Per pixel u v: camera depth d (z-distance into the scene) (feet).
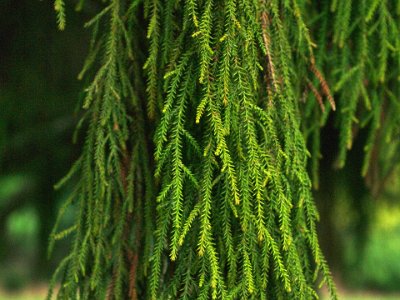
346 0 7.66
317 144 8.30
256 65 6.59
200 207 6.49
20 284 50.98
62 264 7.27
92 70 7.66
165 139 6.44
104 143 7.08
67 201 7.36
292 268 6.66
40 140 14.88
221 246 6.73
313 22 7.96
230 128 6.56
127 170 7.36
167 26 6.82
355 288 49.49
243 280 6.54
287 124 6.77
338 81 8.11
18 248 49.11
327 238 14.39
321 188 12.77
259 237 6.33
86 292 7.32
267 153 6.58
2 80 13.14
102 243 7.27
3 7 11.96
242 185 6.43
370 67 7.99
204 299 6.57
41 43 12.53
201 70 6.27
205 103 6.31
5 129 14.26
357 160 11.87
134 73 7.34
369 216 13.85
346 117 8.14
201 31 6.32
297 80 7.59
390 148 9.26
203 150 6.76
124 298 7.47
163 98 7.13
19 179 21.97
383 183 9.68
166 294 6.85
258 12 6.72
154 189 7.32
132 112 7.39
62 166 15.52
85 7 9.89
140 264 7.37
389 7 7.80
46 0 11.72
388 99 8.45
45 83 13.20
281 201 6.49
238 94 6.46
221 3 6.57
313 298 6.88
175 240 6.26
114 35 7.03
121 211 7.35
